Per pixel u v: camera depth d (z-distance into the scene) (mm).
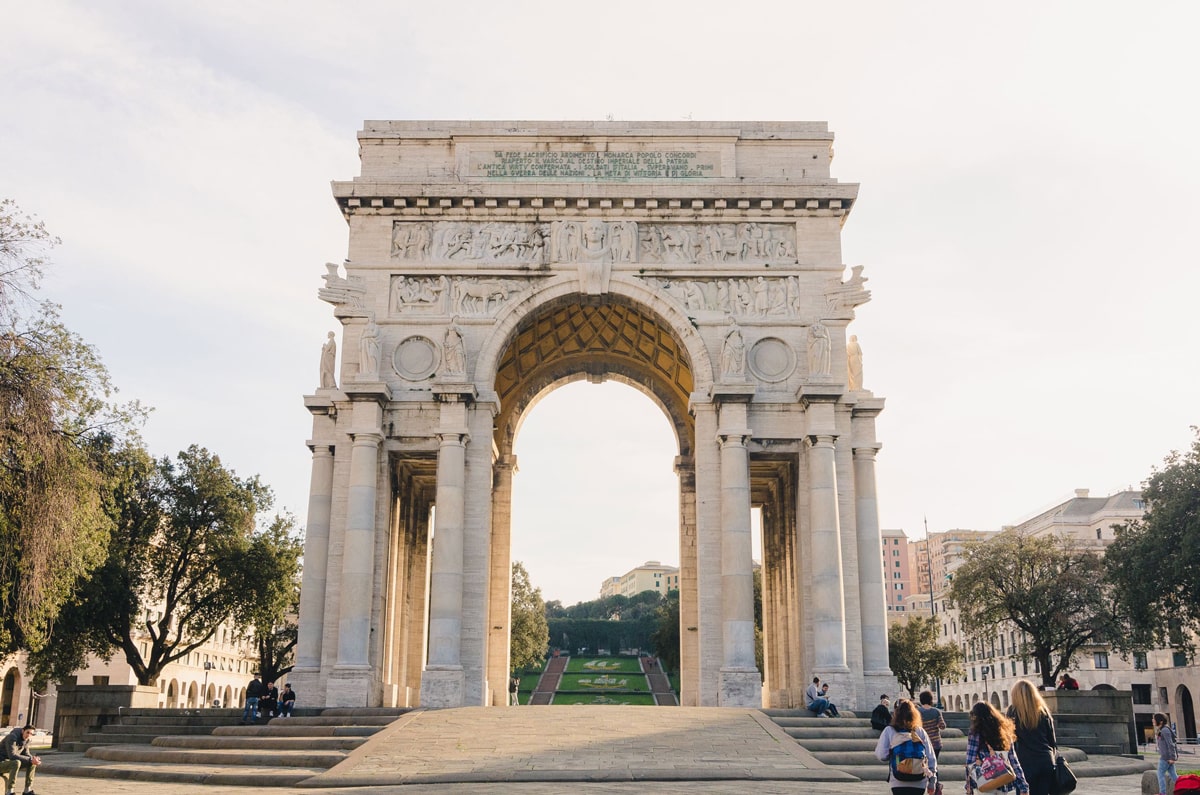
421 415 40812
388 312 41781
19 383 27078
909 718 14094
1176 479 50312
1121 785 25766
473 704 38344
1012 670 105938
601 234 42344
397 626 44938
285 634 70188
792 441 40688
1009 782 12586
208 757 28391
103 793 22250
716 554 39688
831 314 41688
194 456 55062
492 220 42719
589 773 24094
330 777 24141
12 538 28234
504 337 41562
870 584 39875
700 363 41219
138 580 51531
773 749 27500
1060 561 64125
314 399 41031
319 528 40094
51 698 86562
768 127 44125
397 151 43844
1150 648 61312
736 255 42406
